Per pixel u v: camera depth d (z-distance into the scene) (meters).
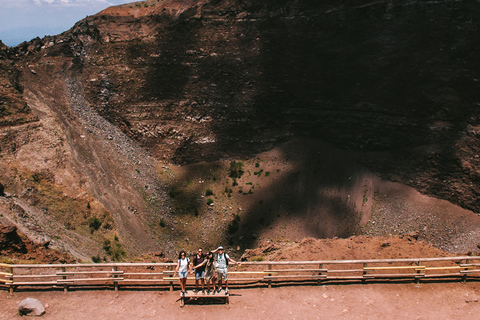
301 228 68.94
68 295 18.91
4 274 18.80
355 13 87.38
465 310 18.38
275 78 89.25
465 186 67.19
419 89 78.31
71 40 89.81
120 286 19.59
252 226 69.31
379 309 18.36
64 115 74.25
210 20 92.50
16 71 76.75
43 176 54.88
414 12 81.88
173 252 61.09
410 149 75.94
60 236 42.22
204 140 85.19
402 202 71.56
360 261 19.91
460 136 71.25
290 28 90.94
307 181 77.81
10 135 57.56
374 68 83.75
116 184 67.19
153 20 93.88
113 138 79.38
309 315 17.86
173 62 90.38
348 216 71.25
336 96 85.69
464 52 75.69
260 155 84.56
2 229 25.19
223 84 89.56
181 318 17.47
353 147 81.31
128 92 87.94
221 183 78.69
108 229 53.38
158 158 83.12
